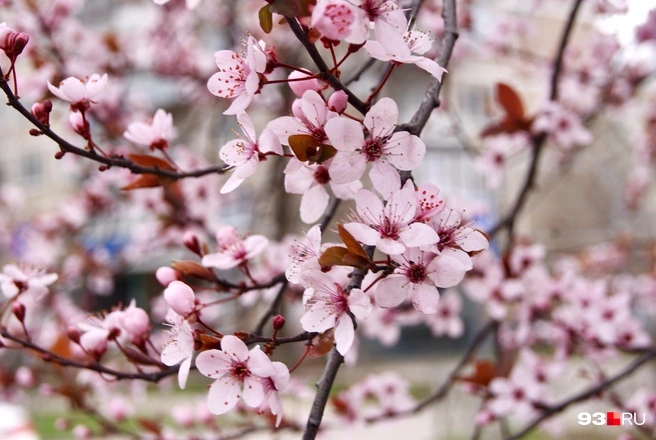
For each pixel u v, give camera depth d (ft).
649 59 18.29
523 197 13.26
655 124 24.43
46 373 12.59
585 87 18.65
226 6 24.13
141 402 29.19
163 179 7.30
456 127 16.43
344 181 4.86
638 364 11.21
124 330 7.25
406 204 4.77
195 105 24.66
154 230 20.21
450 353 50.01
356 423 13.50
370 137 4.94
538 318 13.44
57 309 21.25
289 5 4.40
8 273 7.29
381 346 50.75
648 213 34.22
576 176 42.88
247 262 7.05
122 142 16.03
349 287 4.90
